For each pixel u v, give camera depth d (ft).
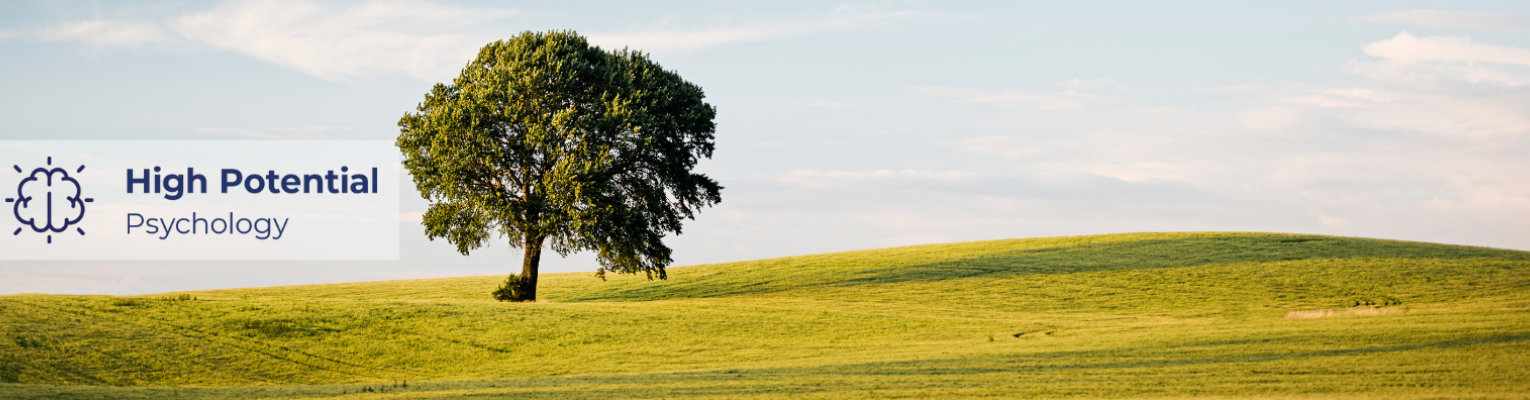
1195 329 117.08
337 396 84.84
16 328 108.37
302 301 142.82
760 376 92.53
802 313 149.59
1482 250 239.09
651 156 174.19
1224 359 92.84
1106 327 130.21
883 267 231.30
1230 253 238.68
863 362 100.73
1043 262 231.71
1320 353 93.71
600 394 83.41
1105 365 92.38
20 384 89.04
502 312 139.95
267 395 86.33
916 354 106.22
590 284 237.04
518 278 176.35
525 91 169.27
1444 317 114.42
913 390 81.20
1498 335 98.89
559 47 174.60
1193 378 83.87
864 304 169.78
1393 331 104.27
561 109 172.04
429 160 170.81
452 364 110.83
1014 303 175.63
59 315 118.52
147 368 101.45
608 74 172.24
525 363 110.93
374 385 92.79
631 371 104.01
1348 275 202.49
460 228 171.12
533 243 176.96
